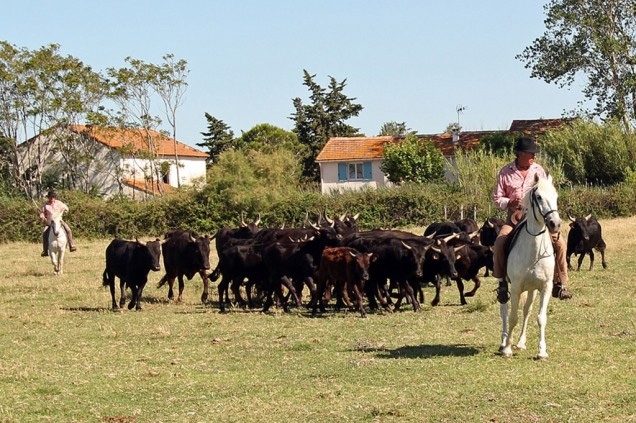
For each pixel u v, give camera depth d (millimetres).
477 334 14375
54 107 61781
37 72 62125
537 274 11688
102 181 65938
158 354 13617
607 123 52281
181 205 46188
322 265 17828
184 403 10414
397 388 10672
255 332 15547
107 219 46250
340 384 11031
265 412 9875
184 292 22391
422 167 58062
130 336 15484
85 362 13094
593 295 18453
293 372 11891
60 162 65938
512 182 12562
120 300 19609
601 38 54844
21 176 62938
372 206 44906
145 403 10469
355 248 18562
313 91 84688
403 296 19062
